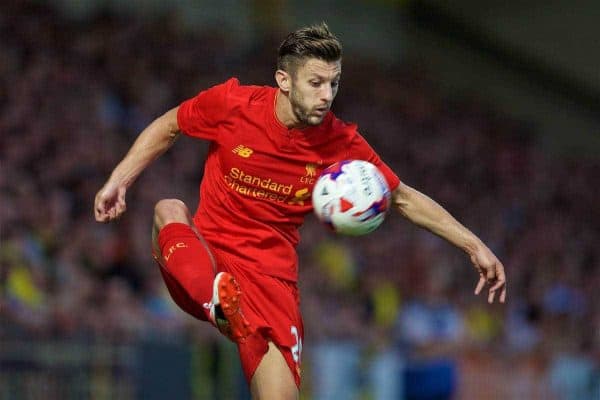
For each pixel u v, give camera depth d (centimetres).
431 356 4584
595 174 8931
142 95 5878
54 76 5434
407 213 2067
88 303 4041
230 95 1991
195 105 2022
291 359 1992
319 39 1877
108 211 2028
